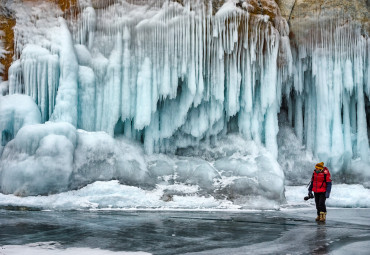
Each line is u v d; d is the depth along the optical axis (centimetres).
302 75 1502
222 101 1318
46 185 1032
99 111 1245
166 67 1262
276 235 619
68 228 646
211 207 1085
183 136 1396
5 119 1130
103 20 1274
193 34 1271
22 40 1259
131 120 1306
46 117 1202
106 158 1154
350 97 1564
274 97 1352
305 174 1523
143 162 1256
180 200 1110
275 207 1108
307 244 541
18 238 551
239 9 1307
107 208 991
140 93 1252
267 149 1377
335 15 1469
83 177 1102
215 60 1307
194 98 1307
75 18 1267
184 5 1280
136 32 1263
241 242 552
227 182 1222
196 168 1270
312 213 1005
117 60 1246
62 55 1197
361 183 1479
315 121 1523
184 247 508
